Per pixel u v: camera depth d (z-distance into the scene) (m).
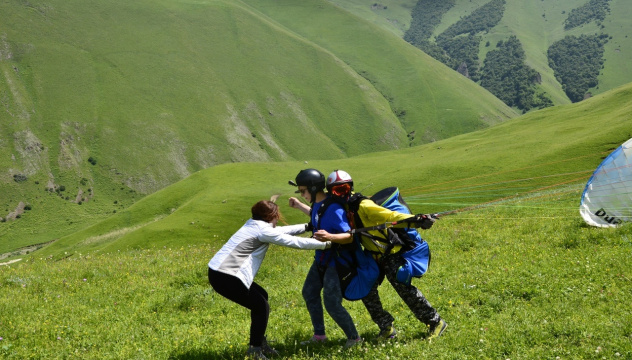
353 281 7.07
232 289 6.92
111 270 14.55
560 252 12.20
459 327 7.80
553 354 6.39
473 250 14.17
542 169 66.19
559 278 9.77
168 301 11.04
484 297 9.34
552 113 125.94
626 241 12.16
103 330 9.25
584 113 113.50
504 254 12.84
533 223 17.20
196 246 21.23
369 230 6.91
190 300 10.87
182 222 81.06
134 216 105.44
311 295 7.62
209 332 8.94
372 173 99.94
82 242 97.25
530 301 8.83
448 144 122.25
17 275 14.35
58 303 11.19
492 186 61.94
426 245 7.26
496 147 93.19
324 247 6.85
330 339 7.83
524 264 11.32
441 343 7.07
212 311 10.35
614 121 85.44
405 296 7.34
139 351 7.92
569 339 6.84
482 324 7.75
